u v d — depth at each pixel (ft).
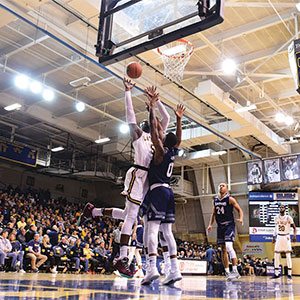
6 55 37.17
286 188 57.52
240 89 42.75
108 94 46.01
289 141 50.01
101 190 80.59
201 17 13.15
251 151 57.67
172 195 12.56
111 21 15.97
